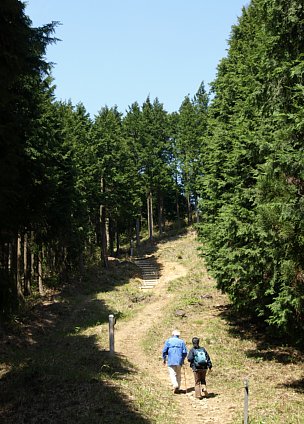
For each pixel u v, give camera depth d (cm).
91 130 4825
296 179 1091
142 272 4466
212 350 1791
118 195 5041
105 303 3105
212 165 2250
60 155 3156
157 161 6259
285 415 995
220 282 2019
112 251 5488
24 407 1009
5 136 1131
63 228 3234
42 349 1917
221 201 2092
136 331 2312
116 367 1514
